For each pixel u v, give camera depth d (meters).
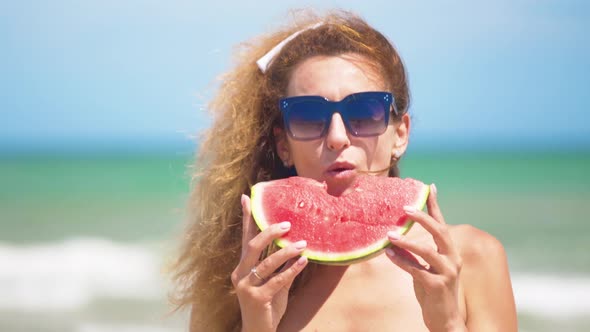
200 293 3.72
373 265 3.06
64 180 39.56
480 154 74.81
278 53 3.41
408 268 2.48
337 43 3.06
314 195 2.84
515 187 33.09
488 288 2.96
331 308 2.99
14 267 14.40
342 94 2.92
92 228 20.41
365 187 2.83
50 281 13.16
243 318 2.70
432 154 75.00
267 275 2.59
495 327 2.86
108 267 14.21
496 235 18.48
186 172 4.29
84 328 10.24
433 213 2.73
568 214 22.81
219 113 3.98
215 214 3.75
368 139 2.90
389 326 2.87
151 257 15.06
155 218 22.70
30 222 22.22
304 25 3.75
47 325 10.46
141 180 39.09
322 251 2.66
